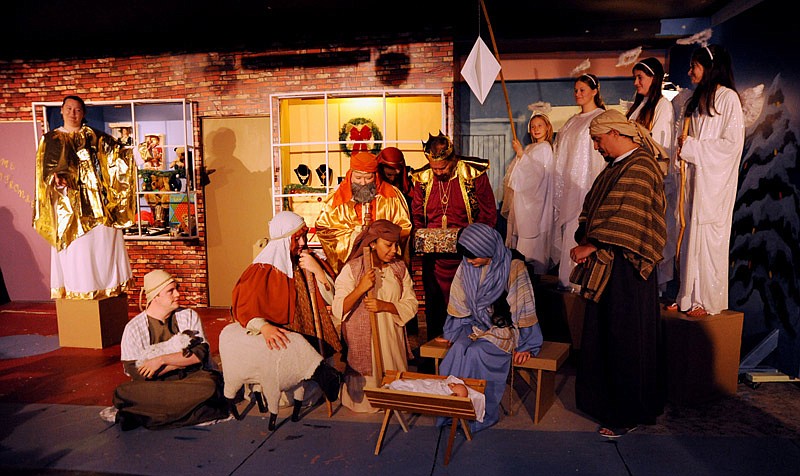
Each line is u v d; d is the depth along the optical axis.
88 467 3.11
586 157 4.77
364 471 3.02
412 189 5.26
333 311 3.78
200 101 6.84
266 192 6.96
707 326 3.87
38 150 5.30
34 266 7.45
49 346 5.49
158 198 7.56
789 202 4.25
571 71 6.60
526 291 3.67
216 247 7.08
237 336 3.54
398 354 3.86
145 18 5.84
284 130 6.82
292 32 6.50
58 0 5.25
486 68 4.70
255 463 3.13
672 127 4.40
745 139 4.84
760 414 3.75
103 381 4.53
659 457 3.14
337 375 3.66
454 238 4.56
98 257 5.46
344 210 4.85
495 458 3.15
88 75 7.01
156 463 3.15
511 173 5.38
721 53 3.98
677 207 4.45
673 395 3.93
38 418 3.80
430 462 3.11
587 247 3.48
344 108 6.79
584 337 3.57
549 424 3.59
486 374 3.51
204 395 3.58
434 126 6.72
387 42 6.40
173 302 3.67
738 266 4.92
